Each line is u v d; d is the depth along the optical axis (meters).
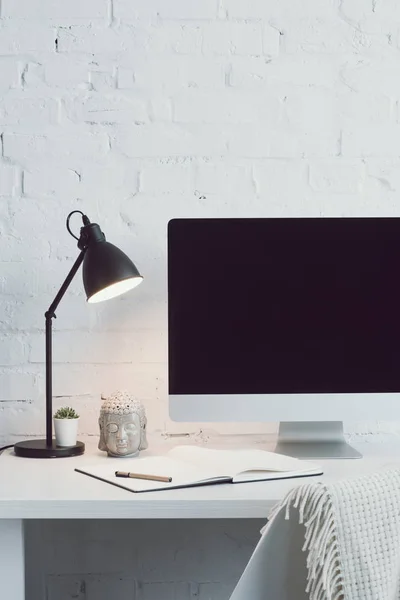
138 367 1.94
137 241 1.93
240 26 1.94
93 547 1.95
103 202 1.93
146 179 1.93
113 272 1.63
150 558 1.96
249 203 1.95
